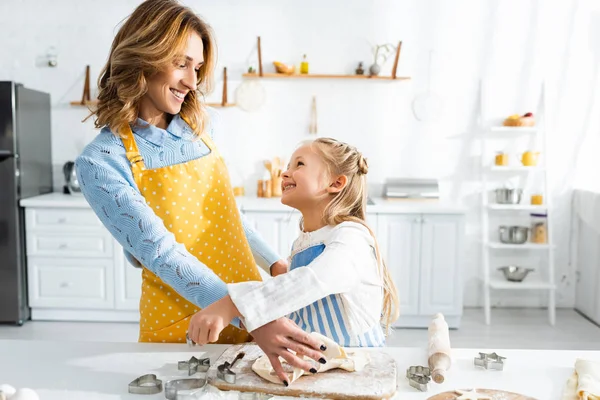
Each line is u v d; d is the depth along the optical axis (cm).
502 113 393
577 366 93
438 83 392
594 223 370
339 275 96
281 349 86
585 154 397
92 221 354
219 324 88
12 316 354
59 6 388
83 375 93
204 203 123
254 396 82
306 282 91
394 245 353
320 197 112
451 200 400
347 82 393
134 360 100
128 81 112
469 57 390
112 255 356
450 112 394
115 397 85
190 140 123
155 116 121
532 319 381
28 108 360
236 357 95
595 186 399
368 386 84
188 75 114
